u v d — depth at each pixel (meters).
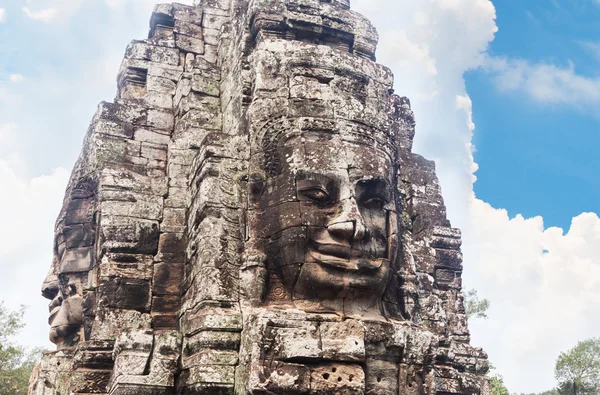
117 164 10.04
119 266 8.65
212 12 11.92
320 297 7.54
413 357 7.70
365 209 7.96
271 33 9.00
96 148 9.99
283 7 9.16
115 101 11.33
